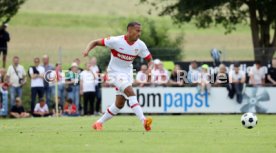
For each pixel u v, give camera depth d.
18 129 47.97
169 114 74.44
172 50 80.44
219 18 100.06
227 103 74.50
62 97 74.69
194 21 105.56
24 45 139.25
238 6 96.56
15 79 73.31
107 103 75.12
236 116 67.81
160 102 74.56
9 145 37.09
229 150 34.69
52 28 177.38
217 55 78.19
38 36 159.62
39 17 198.38
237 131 45.53
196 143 37.75
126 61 44.88
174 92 74.56
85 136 41.59
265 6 95.50
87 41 154.88
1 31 80.75
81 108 76.38
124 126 51.22
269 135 42.47
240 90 74.00
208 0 93.62
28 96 79.88
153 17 189.88
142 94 74.56
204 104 74.56
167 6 98.25
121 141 38.56
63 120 60.28
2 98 72.44
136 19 111.62
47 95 74.50
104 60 79.38
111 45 44.50
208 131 45.62
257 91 74.31
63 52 107.38
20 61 109.31
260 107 74.31
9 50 120.06
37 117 70.19
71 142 38.34
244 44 153.12
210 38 164.62
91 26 187.75
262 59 78.69
